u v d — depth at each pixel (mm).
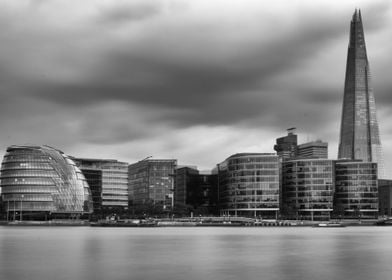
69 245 168500
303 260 124312
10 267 111688
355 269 108938
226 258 128625
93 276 99688
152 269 108688
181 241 190375
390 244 174250
